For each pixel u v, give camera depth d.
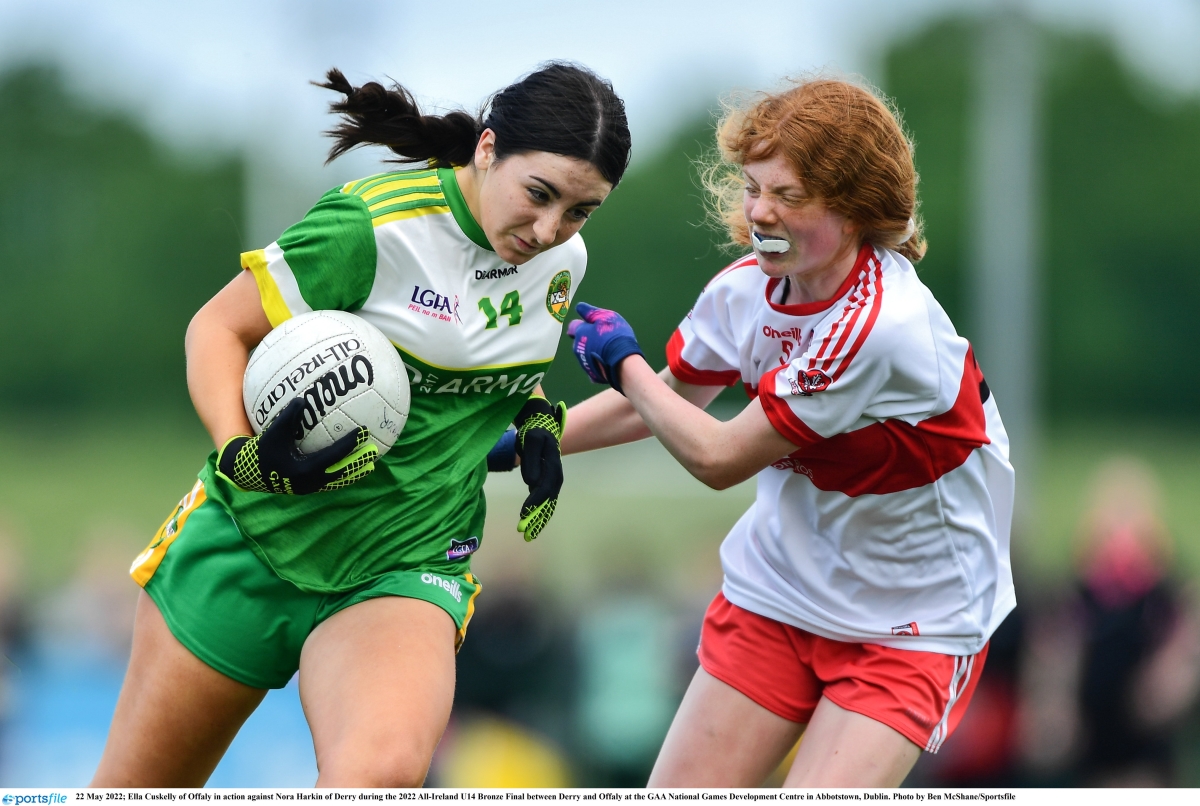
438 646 12.48
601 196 12.36
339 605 12.80
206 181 142.88
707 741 14.53
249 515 12.83
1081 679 28.64
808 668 14.52
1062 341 145.12
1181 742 28.72
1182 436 146.75
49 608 34.50
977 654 14.46
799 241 12.77
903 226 13.11
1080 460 133.38
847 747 13.60
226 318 12.62
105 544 35.50
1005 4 49.91
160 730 13.02
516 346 13.29
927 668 13.91
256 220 80.56
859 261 13.27
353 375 12.03
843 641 14.22
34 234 143.00
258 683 13.07
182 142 147.38
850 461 13.42
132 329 139.88
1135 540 28.61
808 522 14.23
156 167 145.38
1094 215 144.75
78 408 139.75
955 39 146.12
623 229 140.50
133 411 140.12
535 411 14.39
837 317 13.02
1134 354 145.12
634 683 29.36
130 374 140.50
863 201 12.67
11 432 136.88
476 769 27.78
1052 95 145.50
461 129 12.88
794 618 14.37
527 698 28.55
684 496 102.75
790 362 13.32
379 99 12.88
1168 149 144.88
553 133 11.99
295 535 12.82
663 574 38.56
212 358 12.47
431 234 12.72
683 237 139.62
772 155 12.58
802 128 12.41
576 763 28.36
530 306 13.34
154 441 137.25
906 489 13.60
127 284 139.88
